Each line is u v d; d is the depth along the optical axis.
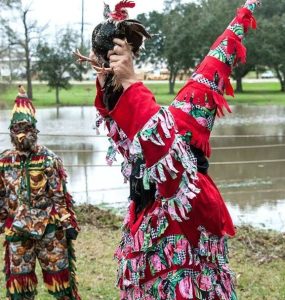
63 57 39.62
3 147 16.58
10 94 37.25
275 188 10.89
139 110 2.03
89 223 7.89
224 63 2.34
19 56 41.25
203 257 2.22
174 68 44.84
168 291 2.17
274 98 43.09
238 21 2.40
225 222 2.34
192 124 2.24
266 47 44.66
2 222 4.18
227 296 2.27
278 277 5.56
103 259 6.16
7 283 4.16
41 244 4.14
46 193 4.11
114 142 2.24
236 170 12.97
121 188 10.99
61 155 15.52
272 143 18.09
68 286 4.21
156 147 2.02
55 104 37.97
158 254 2.21
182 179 2.05
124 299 2.36
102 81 2.19
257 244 6.76
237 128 23.48
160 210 2.21
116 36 2.10
